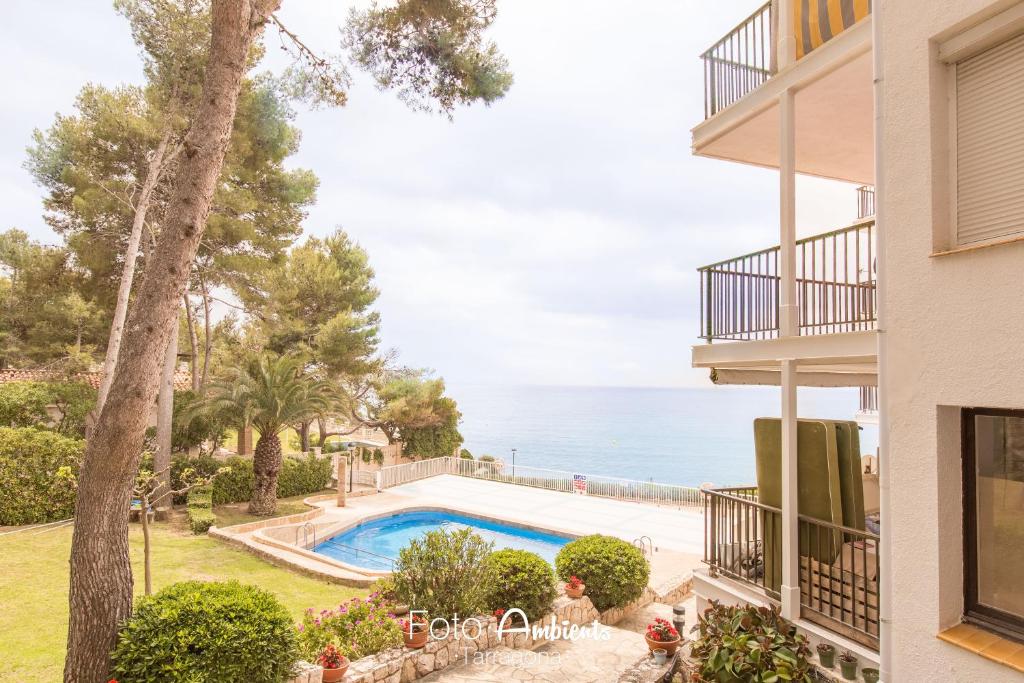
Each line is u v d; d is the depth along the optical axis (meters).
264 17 7.13
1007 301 3.83
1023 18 3.84
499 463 29.03
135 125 18.80
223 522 17.70
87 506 6.18
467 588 8.84
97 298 23.00
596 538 11.90
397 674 7.65
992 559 4.11
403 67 10.92
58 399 21.09
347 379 31.36
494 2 10.73
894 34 4.69
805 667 5.68
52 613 9.80
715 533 8.09
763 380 9.05
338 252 32.16
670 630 8.22
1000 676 3.79
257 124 20.39
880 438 4.77
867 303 7.97
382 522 20.86
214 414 19.58
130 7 17.12
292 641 6.80
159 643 6.05
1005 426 4.02
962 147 4.30
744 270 8.05
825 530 6.59
